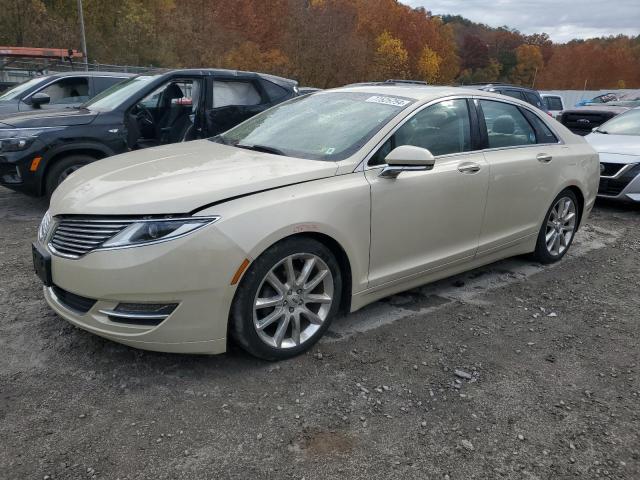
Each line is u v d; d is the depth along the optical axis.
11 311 3.76
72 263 2.87
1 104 8.83
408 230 3.68
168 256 2.73
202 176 3.11
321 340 3.51
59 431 2.56
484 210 4.23
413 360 3.33
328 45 44.69
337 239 3.25
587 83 105.19
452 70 88.38
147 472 2.33
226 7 47.75
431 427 2.71
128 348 3.30
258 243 2.88
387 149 3.59
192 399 2.84
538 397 3.01
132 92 6.87
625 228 6.91
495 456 2.53
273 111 4.50
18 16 31.12
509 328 3.84
